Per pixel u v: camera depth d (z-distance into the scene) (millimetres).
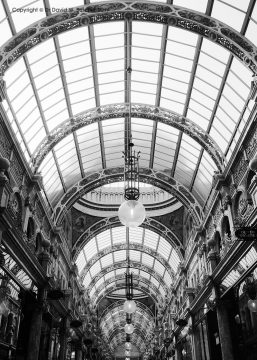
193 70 15766
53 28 13141
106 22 13727
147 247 37219
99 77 17141
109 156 23703
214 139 17719
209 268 18984
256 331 13133
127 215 10430
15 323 14523
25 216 15758
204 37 13438
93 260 36875
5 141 13211
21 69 13750
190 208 22688
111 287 47125
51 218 20594
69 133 18469
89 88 17500
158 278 41094
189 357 25688
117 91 18281
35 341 16141
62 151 20094
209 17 13000
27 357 15680
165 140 21328
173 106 18344
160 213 29859
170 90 17547
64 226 26203
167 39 14969
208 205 20406
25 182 16047
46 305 18188
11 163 14016
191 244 26078
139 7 13383
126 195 11742
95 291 44562
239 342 15117
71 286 27469
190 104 17609
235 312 15523
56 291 17312
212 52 14312
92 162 23469
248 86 13836
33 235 17359
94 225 29938
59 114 17750
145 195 30734
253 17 12031
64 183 22719
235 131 15766
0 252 12320
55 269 21688
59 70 15539
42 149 17547
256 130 12969
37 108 16094
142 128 21172
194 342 22906
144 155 23516
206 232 20859
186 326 25750
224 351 15852
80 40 14680
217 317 16906
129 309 20578
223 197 16938
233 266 15328
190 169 21812
